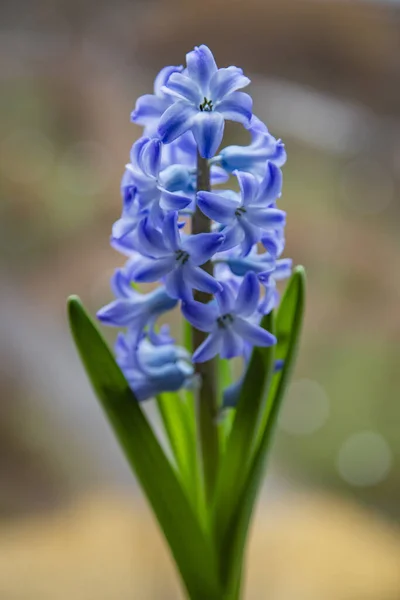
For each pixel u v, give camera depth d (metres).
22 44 1.05
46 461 0.94
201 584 0.62
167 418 0.65
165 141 0.55
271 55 0.98
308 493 0.92
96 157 1.03
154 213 0.56
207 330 0.57
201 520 0.64
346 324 1.00
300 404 0.99
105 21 1.04
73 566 0.79
